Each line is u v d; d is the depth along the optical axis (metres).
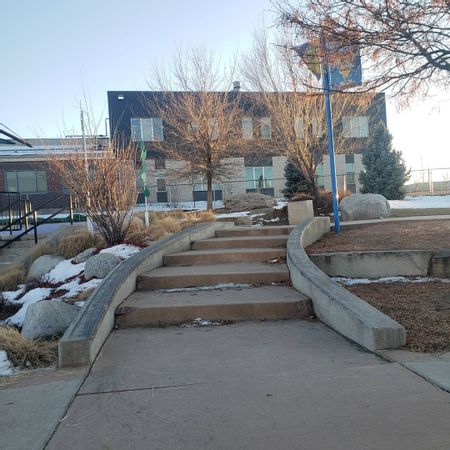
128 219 11.23
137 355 5.05
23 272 10.29
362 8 5.67
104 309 5.71
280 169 31.38
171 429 3.29
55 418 3.55
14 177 23.58
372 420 3.30
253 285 7.55
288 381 4.11
